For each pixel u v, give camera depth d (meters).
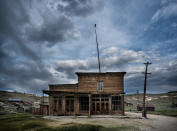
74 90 21.88
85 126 11.23
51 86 22.38
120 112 20.61
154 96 100.31
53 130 9.95
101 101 21.25
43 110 19.98
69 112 20.09
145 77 21.25
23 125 11.16
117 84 21.61
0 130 9.56
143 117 18.80
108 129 10.66
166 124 13.55
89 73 22.17
